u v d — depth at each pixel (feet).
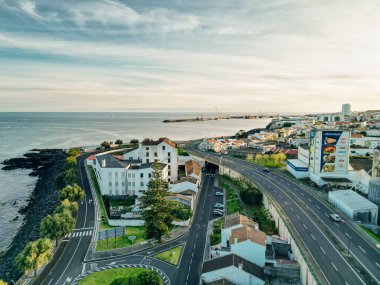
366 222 330.13
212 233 335.26
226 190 491.72
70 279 256.93
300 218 329.72
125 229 348.38
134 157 555.69
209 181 547.08
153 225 308.40
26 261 250.16
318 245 268.41
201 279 238.27
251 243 260.01
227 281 223.92
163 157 509.76
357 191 437.17
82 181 525.75
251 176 519.19
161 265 277.85
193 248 307.37
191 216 384.27
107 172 448.65
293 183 480.64
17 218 442.50
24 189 587.27
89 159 647.15
